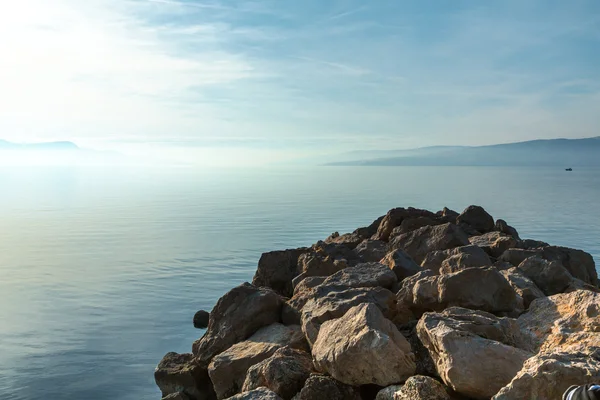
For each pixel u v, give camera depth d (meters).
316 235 63.62
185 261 46.06
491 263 15.66
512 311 11.70
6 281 38.66
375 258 19.95
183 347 23.39
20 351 22.84
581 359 7.34
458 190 176.12
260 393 9.10
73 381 19.41
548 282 14.65
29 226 76.75
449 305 11.74
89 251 53.06
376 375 9.30
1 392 18.48
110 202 124.50
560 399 6.96
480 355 8.45
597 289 15.90
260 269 19.42
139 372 20.30
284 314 13.81
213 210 100.69
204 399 13.77
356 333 9.63
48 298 33.34
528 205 112.50
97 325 26.91
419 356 9.95
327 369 9.87
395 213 23.41
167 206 111.25
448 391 8.79
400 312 12.58
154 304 31.27
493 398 7.36
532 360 7.49
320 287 13.78
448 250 16.52
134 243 58.22
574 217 86.62
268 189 187.62
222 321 13.90
